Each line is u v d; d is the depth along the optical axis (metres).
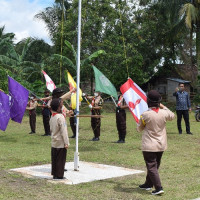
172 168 7.88
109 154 9.64
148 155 5.79
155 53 32.66
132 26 29.70
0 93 8.76
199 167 7.97
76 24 28.59
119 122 11.74
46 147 10.94
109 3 28.36
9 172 7.33
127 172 7.45
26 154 9.59
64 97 7.53
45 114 14.00
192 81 33.00
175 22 28.75
